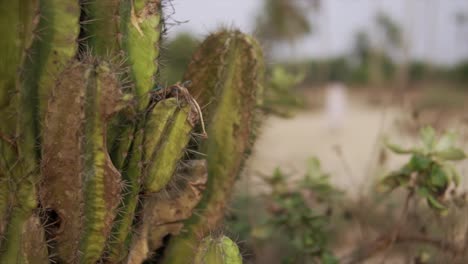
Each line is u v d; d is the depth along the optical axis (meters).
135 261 1.59
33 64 1.35
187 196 1.65
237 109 1.75
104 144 1.33
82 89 1.27
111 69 1.32
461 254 2.26
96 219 1.39
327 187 2.59
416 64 21.39
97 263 1.47
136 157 1.46
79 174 1.32
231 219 2.51
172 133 1.45
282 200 2.46
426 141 2.13
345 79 25.36
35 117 1.38
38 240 1.36
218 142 1.76
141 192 1.51
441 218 2.37
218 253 1.43
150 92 1.47
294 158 5.48
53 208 1.38
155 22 1.48
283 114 2.92
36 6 1.29
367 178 3.05
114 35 1.43
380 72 17.92
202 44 1.78
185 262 1.73
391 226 2.49
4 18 1.29
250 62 1.73
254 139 1.88
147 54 1.47
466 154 2.06
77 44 1.37
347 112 15.15
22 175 1.38
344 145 9.12
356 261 2.40
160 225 1.65
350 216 2.77
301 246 2.44
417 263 2.39
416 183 2.14
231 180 1.77
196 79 1.77
